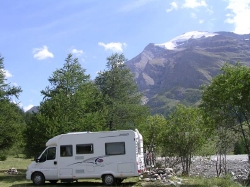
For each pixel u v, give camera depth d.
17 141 27.27
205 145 25.45
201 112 18.16
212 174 30.53
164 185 17.31
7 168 34.88
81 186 17.77
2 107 26.28
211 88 17.30
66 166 17.98
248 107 16.42
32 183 19.66
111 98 31.53
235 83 16.36
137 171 17.14
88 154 17.77
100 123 25.80
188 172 25.27
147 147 31.17
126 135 17.45
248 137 17.83
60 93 26.00
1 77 27.33
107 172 17.33
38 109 26.61
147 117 31.97
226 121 17.17
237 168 36.88
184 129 25.61
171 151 26.28
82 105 25.97
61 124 23.80
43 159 18.55
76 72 28.56
